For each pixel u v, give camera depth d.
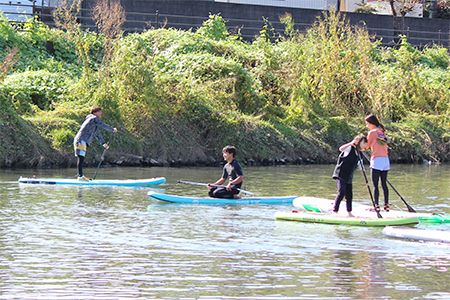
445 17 70.62
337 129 45.50
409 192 30.89
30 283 15.38
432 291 15.38
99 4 45.09
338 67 47.72
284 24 56.84
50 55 45.50
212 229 21.25
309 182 33.22
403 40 57.91
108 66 39.88
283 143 42.84
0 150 35.16
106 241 19.34
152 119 39.72
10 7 52.78
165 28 53.34
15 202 25.03
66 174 33.47
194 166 39.53
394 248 19.31
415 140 47.25
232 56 47.59
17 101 38.03
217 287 15.39
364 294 15.11
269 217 23.48
